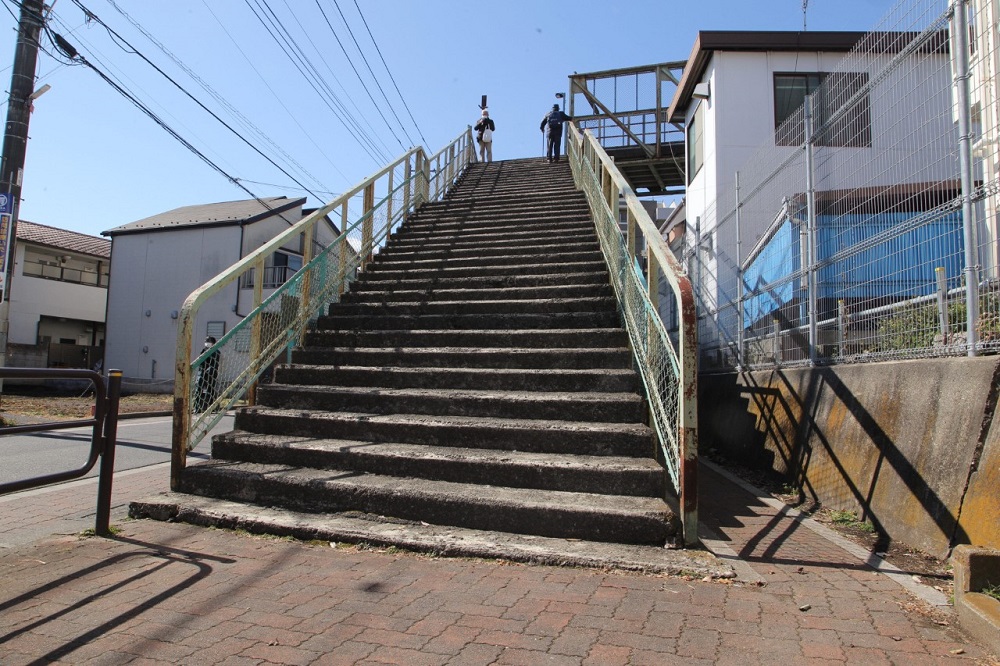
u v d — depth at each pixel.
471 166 16.88
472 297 7.46
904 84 4.76
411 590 3.15
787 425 6.21
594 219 9.20
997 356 3.50
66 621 2.76
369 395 5.52
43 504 4.91
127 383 23.86
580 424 4.83
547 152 16.27
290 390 5.77
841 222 5.66
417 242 9.71
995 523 3.16
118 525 4.24
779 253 6.99
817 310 5.79
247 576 3.32
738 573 3.38
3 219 10.08
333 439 5.17
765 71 12.62
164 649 2.52
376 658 2.46
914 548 3.81
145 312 25.09
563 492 4.19
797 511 4.98
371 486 4.25
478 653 2.50
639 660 2.45
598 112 18.23
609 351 5.71
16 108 10.16
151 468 6.64
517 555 3.56
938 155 4.43
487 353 6.01
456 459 4.45
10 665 2.38
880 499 4.29
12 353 23.30
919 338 4.35
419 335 6.60
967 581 2.79
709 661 2.45
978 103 4.02
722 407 8.66
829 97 5.91
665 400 4.41
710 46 12.53
